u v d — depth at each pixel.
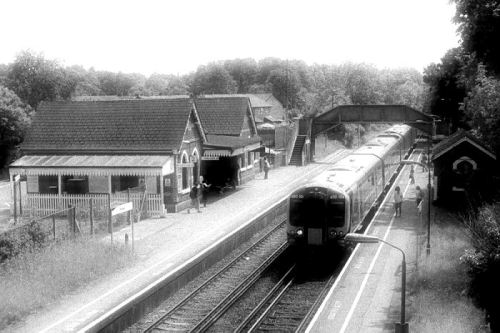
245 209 39.47
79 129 40.97
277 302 22.39
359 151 43.81
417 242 29.23
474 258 21.05
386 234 31.73
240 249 30.73
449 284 22.12
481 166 38.19
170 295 22.72
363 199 32.91
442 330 17.88
